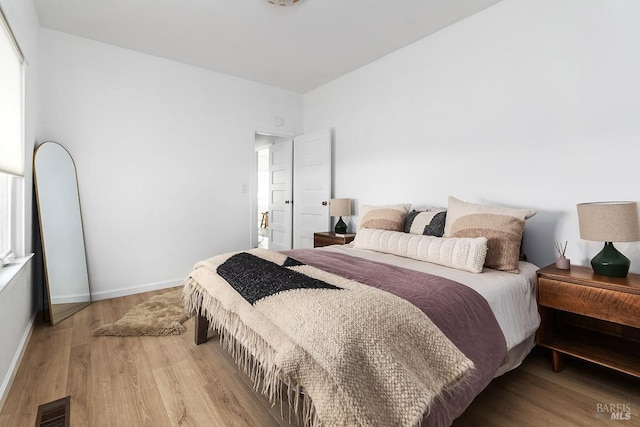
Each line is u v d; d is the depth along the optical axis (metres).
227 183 3.80
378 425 0.88
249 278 1.55
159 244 3.34
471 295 1.44
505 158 2.36
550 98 2.12
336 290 1.29
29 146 2.27
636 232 1.58
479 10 2.48
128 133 3.12
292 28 2.74
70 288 2.67
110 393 1.55
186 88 3.47
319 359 0.96
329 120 4.04
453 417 1.08
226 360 1.88
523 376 1.74
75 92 2.83
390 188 3.26
